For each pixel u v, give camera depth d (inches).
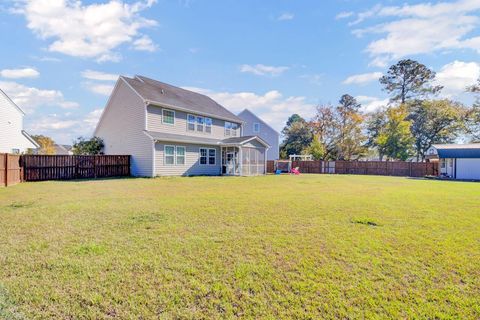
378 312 90.6
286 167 1200.2
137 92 700.7
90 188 428.5
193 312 90.0
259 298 98.9
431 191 435.8
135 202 293.7
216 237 169.2
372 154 1567.4
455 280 114.3
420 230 189.5
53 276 114.1
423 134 1439.5
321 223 207.6
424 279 114.7
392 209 266.8
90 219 213.9
